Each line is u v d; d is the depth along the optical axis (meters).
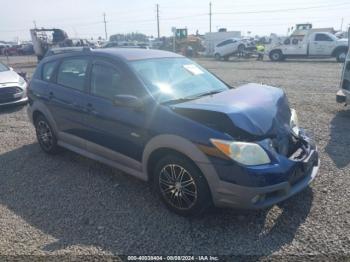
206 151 3.04
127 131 3.76
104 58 4.25
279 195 3.10
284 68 18.72
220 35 36.53
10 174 4.71
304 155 3.37
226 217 3.41
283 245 2.95
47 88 5.02
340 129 6.21
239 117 3.14
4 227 3.38
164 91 3.78
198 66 4.70
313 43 23.34
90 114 4.22
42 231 3.29
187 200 3.34
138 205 3.71
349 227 3.16
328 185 3.97
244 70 18.22
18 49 45.69
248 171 2.91
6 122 7.60
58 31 26.69
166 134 3.31
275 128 3.29
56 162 5.07
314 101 8.78
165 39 42.50
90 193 4.03
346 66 7.03
